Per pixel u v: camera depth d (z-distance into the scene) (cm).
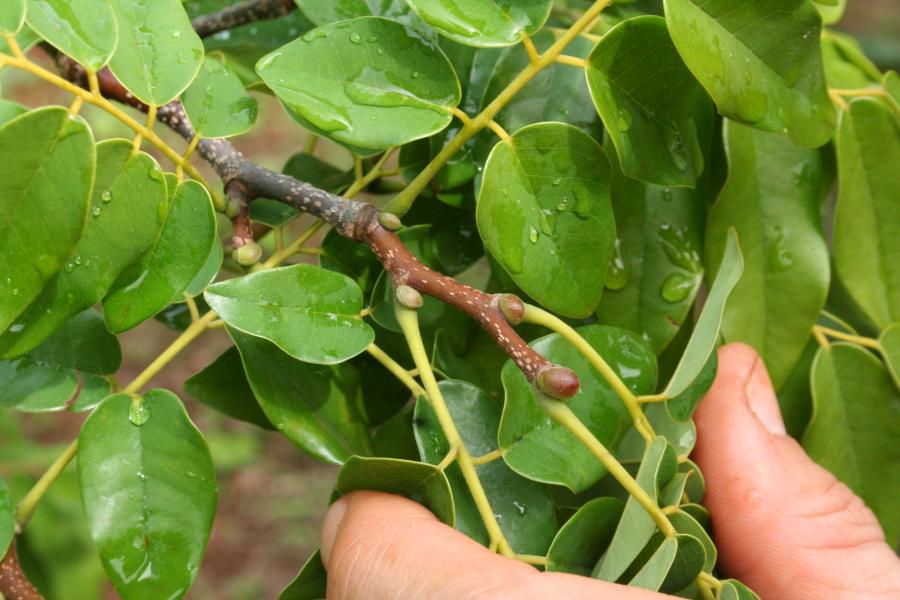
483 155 47
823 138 45
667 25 42
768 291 49
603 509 44
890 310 50
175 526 44
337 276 44
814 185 49
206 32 51
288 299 44
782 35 44
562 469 45
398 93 44
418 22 46
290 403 46
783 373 50
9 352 42
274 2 51
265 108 169
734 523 49
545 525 45
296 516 141
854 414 50
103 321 45
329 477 146
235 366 47
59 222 41
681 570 43
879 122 49
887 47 108
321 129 43
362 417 47
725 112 43
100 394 45
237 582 134
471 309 44
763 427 49
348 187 50
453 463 45
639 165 45
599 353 46
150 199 43
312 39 44
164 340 150
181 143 114
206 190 43
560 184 44
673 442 47
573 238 44
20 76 154
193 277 43
